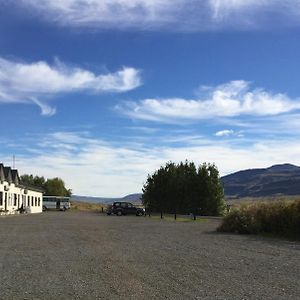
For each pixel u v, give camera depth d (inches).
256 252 631.8
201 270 471.2
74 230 1067.9
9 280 415.8
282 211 976.3
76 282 404.8
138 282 404.2
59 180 4945.9
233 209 1065.5
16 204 2662.4
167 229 1132.5
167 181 2778.1
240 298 340.5
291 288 378.3
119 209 2423.7
